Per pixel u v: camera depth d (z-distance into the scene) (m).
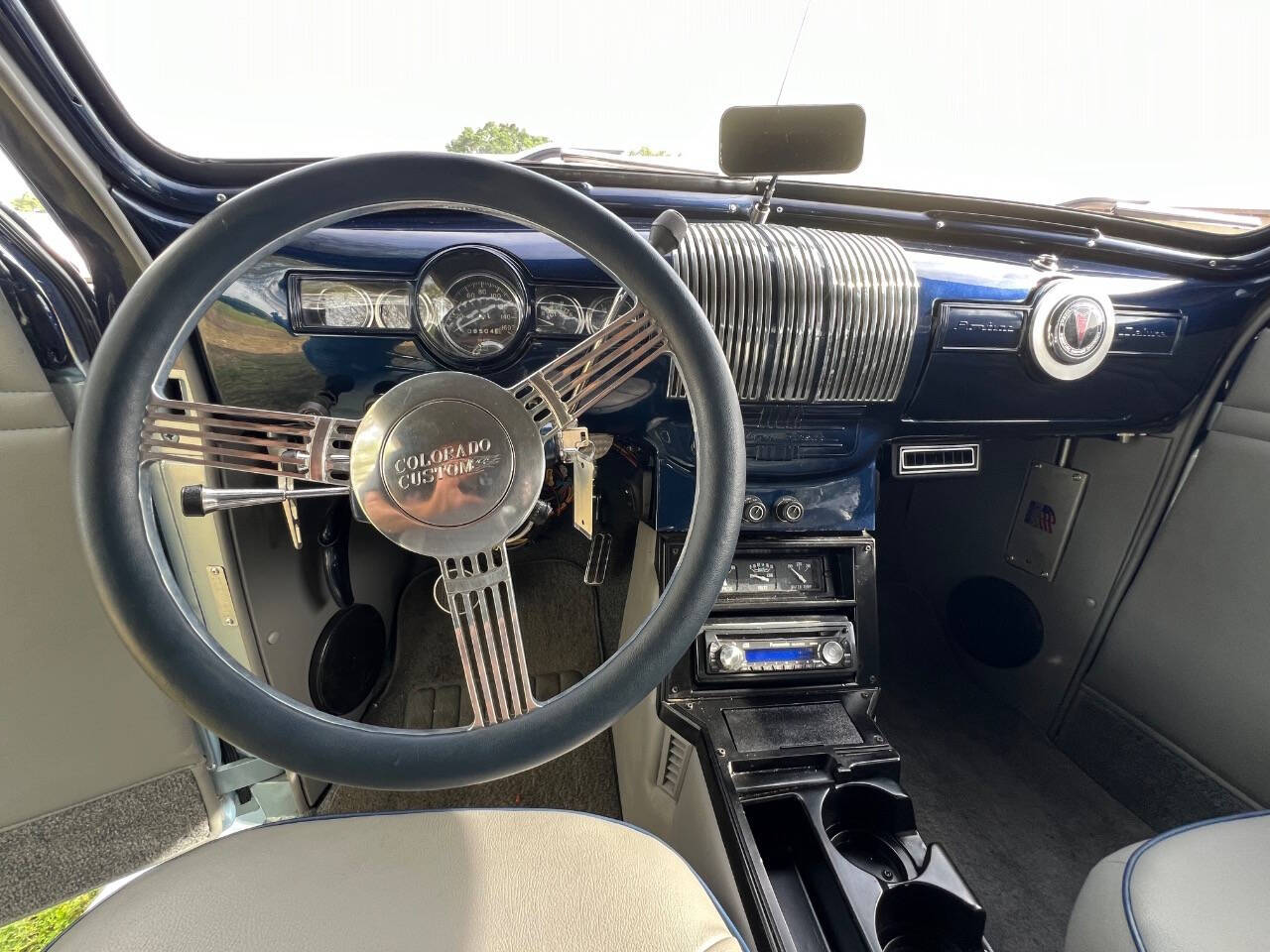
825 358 0.91
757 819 0.90
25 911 0.94
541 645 1.58
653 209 1.01
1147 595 1.18
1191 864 0.63
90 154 0.73
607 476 1.42
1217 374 1.09
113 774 0.96
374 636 1.40
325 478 0.53
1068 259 1.04
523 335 0.87
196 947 0.55
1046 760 1.35
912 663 1.61
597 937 0.56
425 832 0.67
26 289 0.76
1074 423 1.10
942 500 1.65
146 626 0.45
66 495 0.83
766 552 1.05
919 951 0.79
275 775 1.11
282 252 0.79
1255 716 1.01
